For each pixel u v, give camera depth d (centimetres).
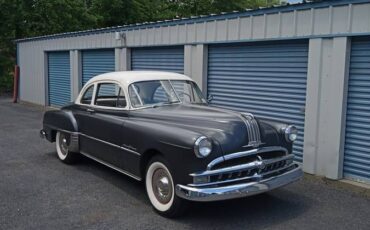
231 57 884
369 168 649
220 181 464
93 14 2767
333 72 666
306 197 580
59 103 1664
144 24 1112
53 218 496
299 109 748
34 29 2511
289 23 732
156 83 633
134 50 1201
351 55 656
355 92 657
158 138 501
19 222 484
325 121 684
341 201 564
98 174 686
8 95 2308
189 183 460
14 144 932
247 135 489
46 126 803
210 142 459
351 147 670
